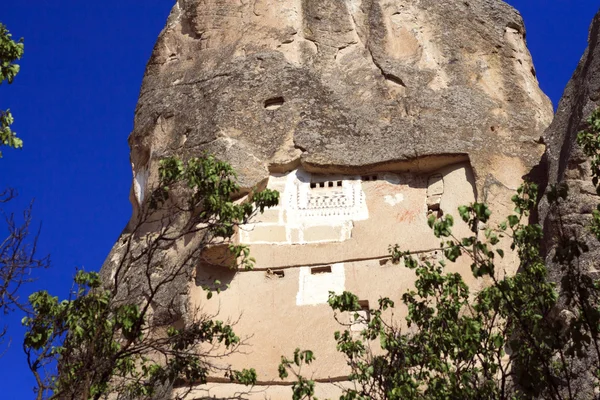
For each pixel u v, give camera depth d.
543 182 18.52
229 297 18.17
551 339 11.52
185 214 18.67
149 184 19.67
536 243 12.78
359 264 18.33
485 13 20.86
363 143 19.03
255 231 18.66
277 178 19.12
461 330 12.59
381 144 18.97
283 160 19.02
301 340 17.78
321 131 19.14
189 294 17.77
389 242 18.39
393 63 20.02
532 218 17.98
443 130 18.92
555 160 17.89
